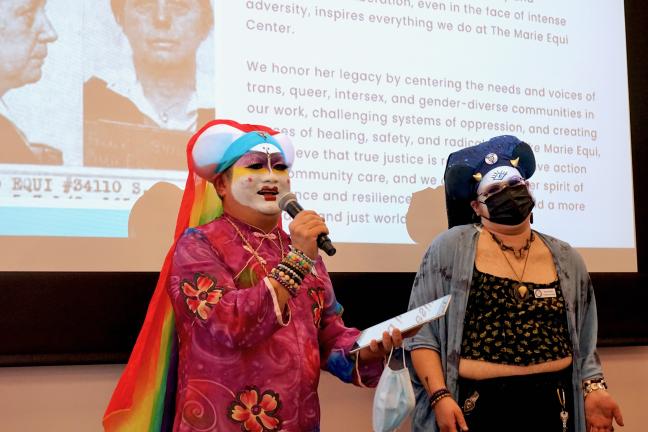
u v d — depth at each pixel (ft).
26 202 8.51
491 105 10.78
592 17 11.57
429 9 10.60
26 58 8.61
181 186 9.14
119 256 8.83
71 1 8.83
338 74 9.99
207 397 6.56
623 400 11.23
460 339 8.23
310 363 6.82
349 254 9.80
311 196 9.71
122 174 8.90
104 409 8.84
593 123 11.33
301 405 6.70
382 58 10.25
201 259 6.72
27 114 8.57
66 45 8.77
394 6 10.40
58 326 8.55
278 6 9.78
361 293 9.80
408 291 10.03
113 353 8.70
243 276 6.82
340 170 9.87
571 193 11.05
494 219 8.63
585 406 8.45
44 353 8.48
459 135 10.55
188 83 9.25
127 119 8.96
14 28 8.61
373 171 10.03
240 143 7.19
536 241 8.83
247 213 7.14
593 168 11.22
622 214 11.30
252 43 9.61
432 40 10.57
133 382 7.15
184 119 9.20
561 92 11.21
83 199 8.73
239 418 6.50
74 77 8.78
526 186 8.67
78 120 8.76
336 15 10.07
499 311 8.25
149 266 8.93
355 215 9.88
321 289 7.27
